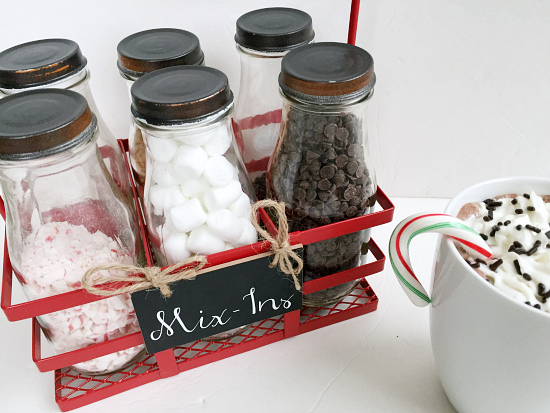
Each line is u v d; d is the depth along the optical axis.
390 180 0.43
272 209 0.28
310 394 0.28
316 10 0.34
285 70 0.24
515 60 0.36
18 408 0.28
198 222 0.24
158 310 0.25
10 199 0.24
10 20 0.32
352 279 0.30
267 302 0.28
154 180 0.25
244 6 0.33
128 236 0.27
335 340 0.31
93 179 0.25
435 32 0.35
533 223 0.23
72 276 0.24
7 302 0.24
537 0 0.33
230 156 0.25
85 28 0.33
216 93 0.22
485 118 0.39
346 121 0.25
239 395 0.28
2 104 0.23
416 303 0.25
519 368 0.20
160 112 0.21
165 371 0.29
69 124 0.21
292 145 0.26
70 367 0.29
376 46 0.36
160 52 0.28
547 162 0.41
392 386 0.29
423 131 0.40
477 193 0.25
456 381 0.24
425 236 0.39
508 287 0.21
